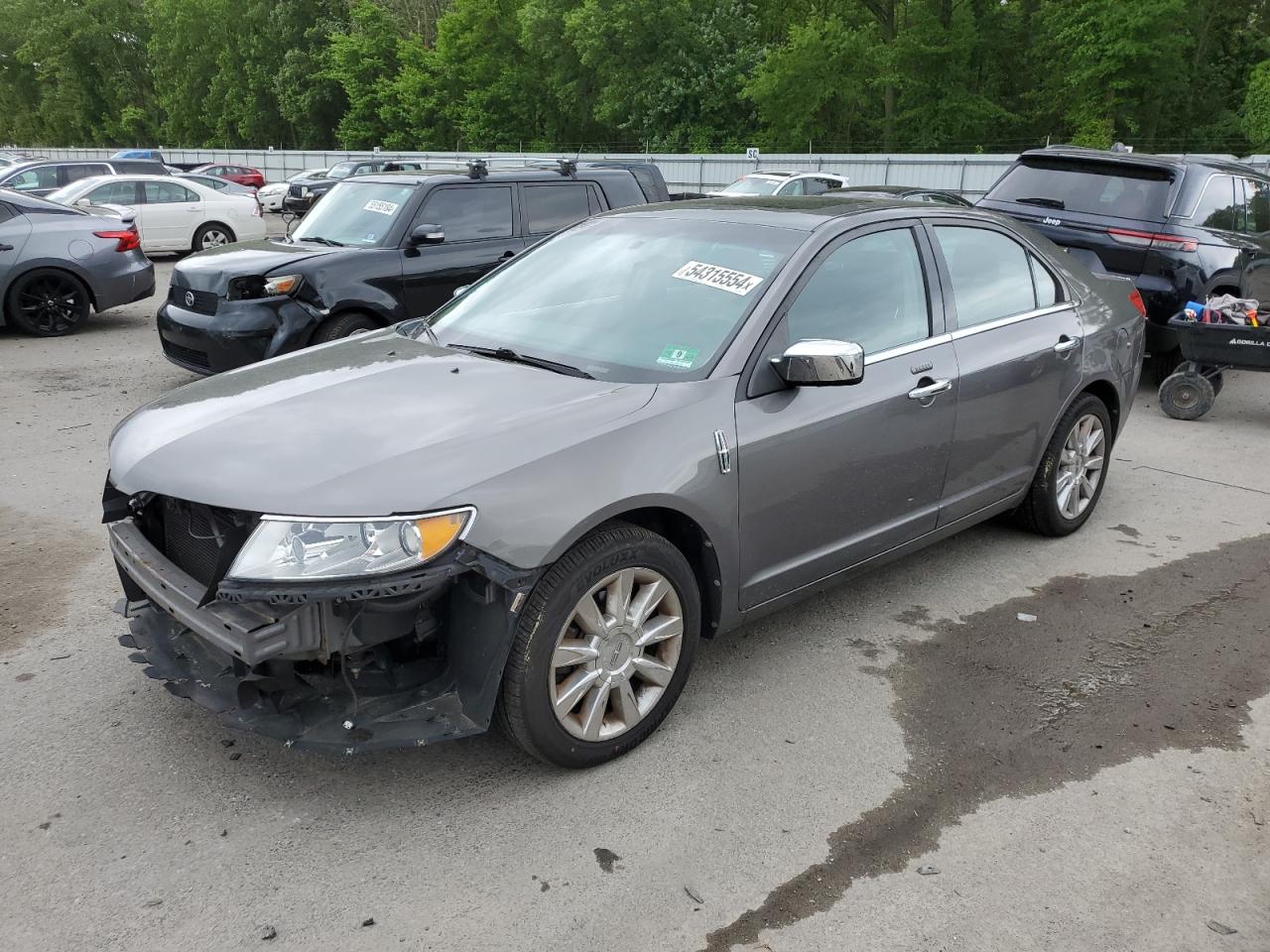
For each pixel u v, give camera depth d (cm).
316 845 282
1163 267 832
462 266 815
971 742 342
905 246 413
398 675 294
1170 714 362
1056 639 418
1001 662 397
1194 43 3834
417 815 295
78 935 247
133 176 1780
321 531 266
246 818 292
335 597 261
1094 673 390
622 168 955
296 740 277
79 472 607
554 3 4953
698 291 372
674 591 325
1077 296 502
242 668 290
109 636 400
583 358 361
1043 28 4241
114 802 298
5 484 582
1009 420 453
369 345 400
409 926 253
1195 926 261
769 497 347
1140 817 303
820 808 304
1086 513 534
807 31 4241
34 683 363
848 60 4325
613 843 286
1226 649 412
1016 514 520
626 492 301
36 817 290
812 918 259
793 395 353
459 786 309
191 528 300
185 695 295
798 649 405
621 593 310
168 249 1820
